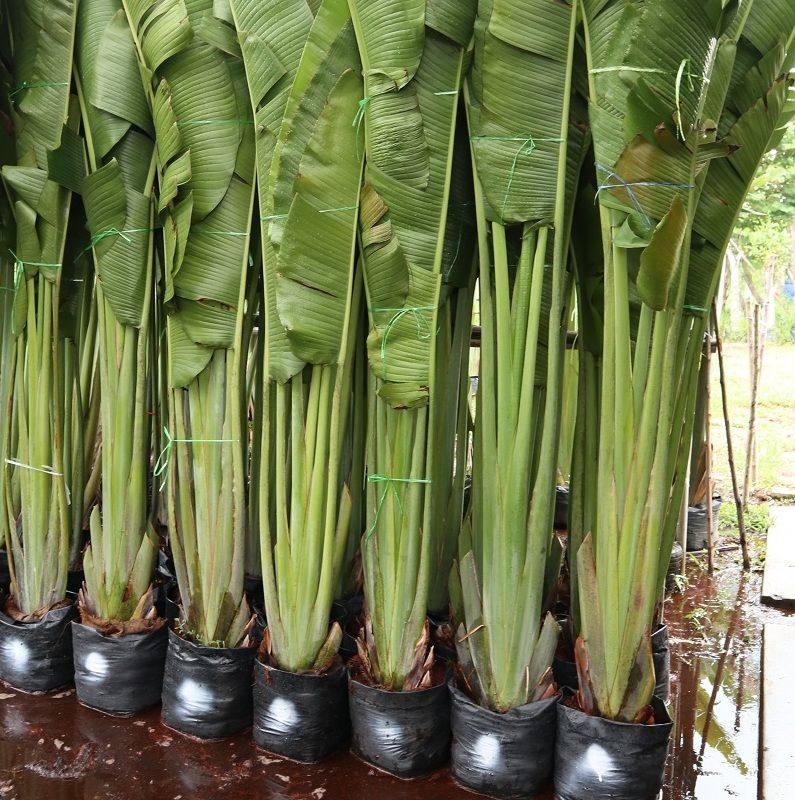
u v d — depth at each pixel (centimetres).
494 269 250
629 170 206
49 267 286
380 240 236
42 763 245
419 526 245
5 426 305
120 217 273
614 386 222
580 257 260
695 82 203
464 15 230
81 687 276
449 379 281
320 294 242
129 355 279
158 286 300
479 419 252
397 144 231
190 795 231
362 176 241
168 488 274
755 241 953
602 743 220
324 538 251
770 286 984
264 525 253
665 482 220
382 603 247
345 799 229
